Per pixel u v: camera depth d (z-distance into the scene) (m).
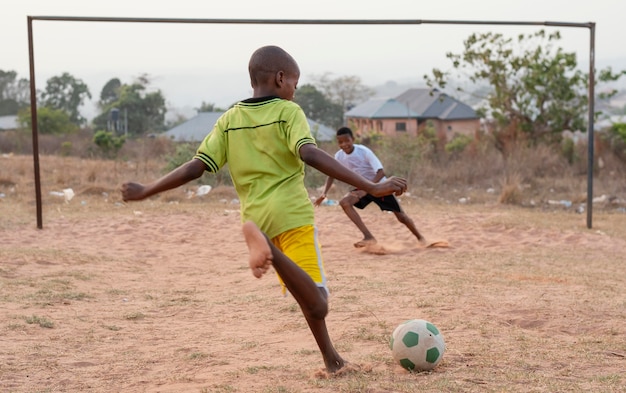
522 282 8.07
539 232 12.58
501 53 25.48
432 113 60.16
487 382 4.16
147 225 13.19
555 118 25.34
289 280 3.54
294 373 4.44
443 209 15.77
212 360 4.96
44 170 20.89
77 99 100.12
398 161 20.50
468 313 6.29
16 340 5.50
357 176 3.37
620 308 6.61
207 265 9.95
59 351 5.23
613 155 23.08
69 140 33.91
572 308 6.53
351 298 7.05
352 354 4.96
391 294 7.22
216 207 15.55
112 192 17.47
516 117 25.73
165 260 10.34
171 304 7.17
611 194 19.16
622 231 13.20
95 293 7.63
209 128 55.06
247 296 7.50
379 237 12.21
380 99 64.31
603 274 9.03
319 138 23.84
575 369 4.57
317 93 89.56
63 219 13.48
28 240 11.52
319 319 3.91
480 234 12.50
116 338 5.71
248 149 3.72
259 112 3.71
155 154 29.58
